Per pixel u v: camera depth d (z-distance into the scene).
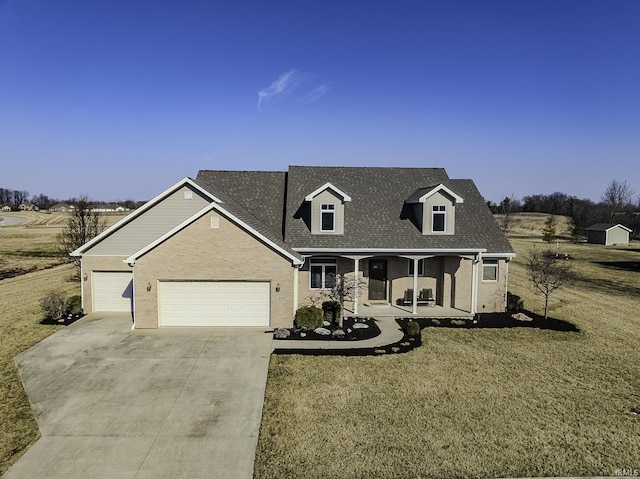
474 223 22.56
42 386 12.16
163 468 8.43
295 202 22.48
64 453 8.91
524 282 31.86
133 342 15.95
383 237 20.67
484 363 14.18
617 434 9.81
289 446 9.22
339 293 18.61
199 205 20.61
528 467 8.58
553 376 13.12
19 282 30.44
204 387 12.14
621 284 30.89
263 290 18.02
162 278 17.62
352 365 13.89
